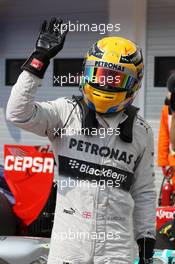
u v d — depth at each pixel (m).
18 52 16.47
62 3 15.80
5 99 16.55
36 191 6.81
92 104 4.39
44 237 6.74
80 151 4.43
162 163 10.44
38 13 16.12
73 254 4.32
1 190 6.98
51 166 6.77
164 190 9.86
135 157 4.55
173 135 6.24
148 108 15.03
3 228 6.71
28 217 6.83
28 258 5.95
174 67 14.77
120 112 4.52
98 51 4.44
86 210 4.34
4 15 16.58
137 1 14.79
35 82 4.15
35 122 4.30
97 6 15.30
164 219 6.90
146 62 14.95
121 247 4.38
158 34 14.80
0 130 16.53
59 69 15.93
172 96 6.11
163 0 14.64
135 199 4.71
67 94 15.58
